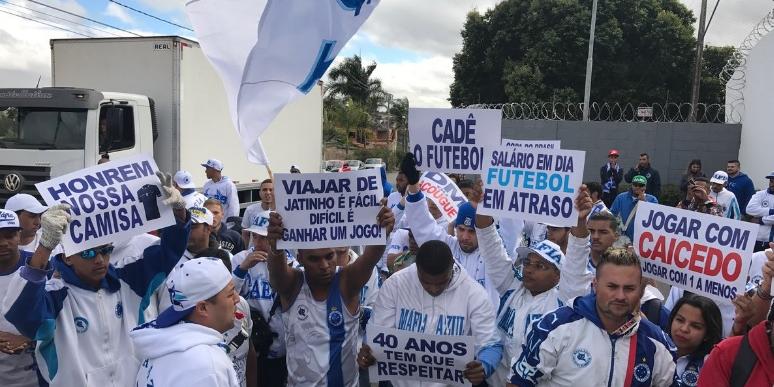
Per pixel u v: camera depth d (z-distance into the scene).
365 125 49.72
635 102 31.78
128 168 3.40
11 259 3.59
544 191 3.65
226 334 3.53
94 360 3.22
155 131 10.88
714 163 19.67
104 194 3.27
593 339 2.60
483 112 4.18
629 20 31.61
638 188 8.82
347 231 3.50
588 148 21.36
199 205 4.22
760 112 17.44
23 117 9.70
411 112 4.30
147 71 11.01
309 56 3.70
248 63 3.65
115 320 3.34
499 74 34.16
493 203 3.79
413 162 4.13
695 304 3.31
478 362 3.18
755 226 3.22
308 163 15.65
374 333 3.28
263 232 4.50
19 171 9.53
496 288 3.87
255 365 3.95
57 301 3.12
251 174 13.39
